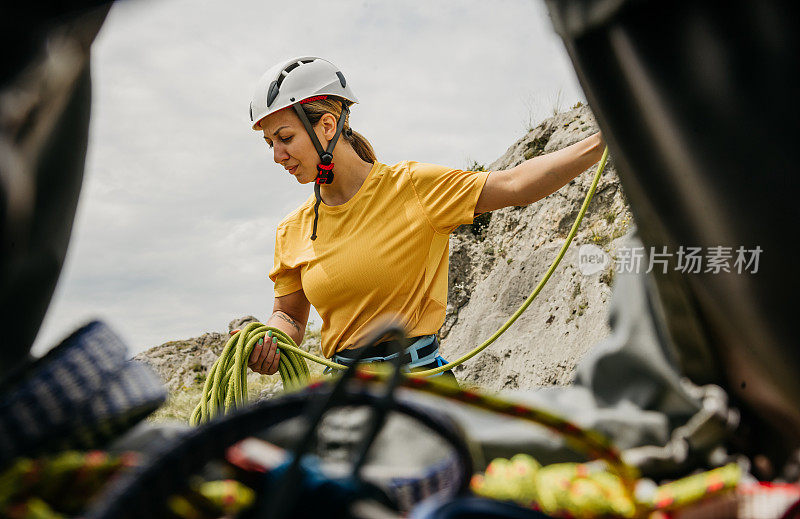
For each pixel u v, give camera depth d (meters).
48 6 0.58
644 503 0.58
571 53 0.80
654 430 0.81
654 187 0.77
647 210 0.81
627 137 0.78
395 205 2.48
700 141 0.70
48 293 0.66
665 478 0.80
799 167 0.65
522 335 6.60
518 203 2.43
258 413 0.50
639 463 0.77
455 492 0.52
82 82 0.67
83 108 0.68
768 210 0.67
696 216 0.74
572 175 2.37
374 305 2.44
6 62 0.56
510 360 6.56
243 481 0.50
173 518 0.48
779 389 0.75
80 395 0.55
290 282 2.83
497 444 0.81
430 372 2.38
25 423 0.52
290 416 0.53
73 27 0.62
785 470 0.78
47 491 0.50
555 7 0.79
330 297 2.49
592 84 0.79
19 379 0.58
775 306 0.70
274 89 2.50
